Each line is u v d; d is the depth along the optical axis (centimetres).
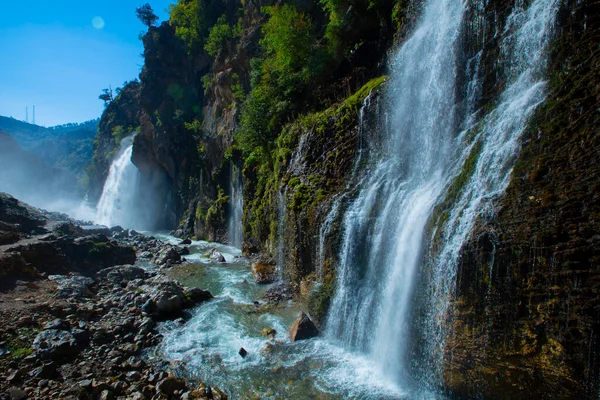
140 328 1043
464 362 627
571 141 565
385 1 1426
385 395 710
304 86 1809
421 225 779
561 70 630
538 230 553
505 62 768
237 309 1222
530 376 550
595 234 495
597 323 480
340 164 1215
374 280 907
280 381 780
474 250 620
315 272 1150
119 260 1834
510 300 574
